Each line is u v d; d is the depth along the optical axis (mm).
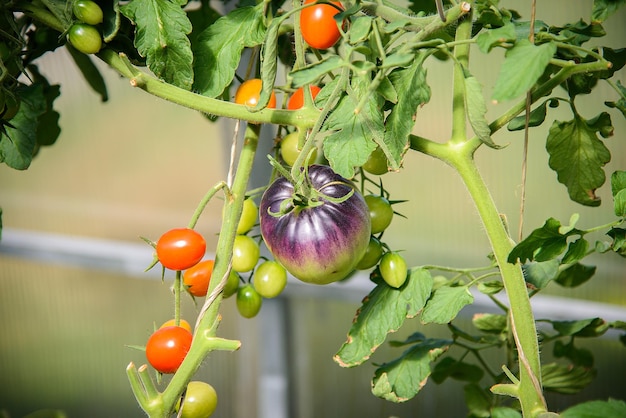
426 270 825
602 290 1255
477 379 980
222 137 1361
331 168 764
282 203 732
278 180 767
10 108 846
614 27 1144
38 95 871
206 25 938
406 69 741
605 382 1261
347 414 1409
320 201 734
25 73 891
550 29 818
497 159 1251
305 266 736
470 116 718
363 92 732
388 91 714
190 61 771
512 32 701
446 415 1361
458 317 1268
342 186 753
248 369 1443
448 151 759
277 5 846
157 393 744
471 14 752
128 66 753
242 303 854
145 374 736
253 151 786
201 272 804
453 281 858
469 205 1312
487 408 986
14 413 1716
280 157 879
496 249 757
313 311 1379
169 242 732
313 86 812
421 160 1313
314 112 759
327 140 732
